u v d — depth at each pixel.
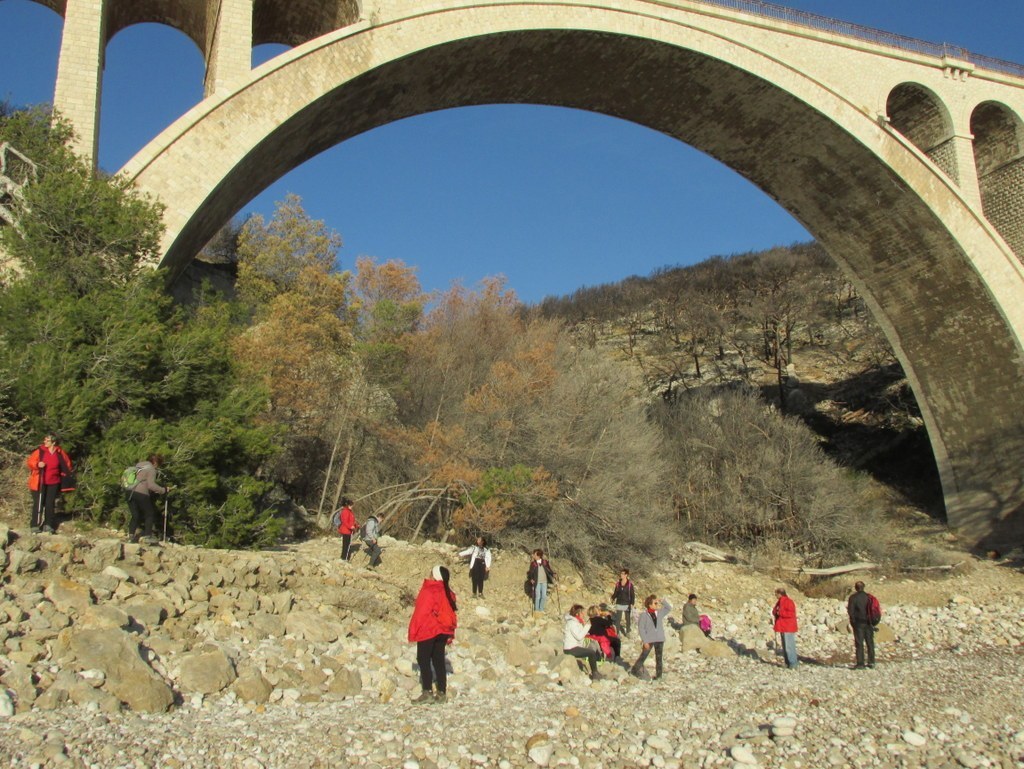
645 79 24.98
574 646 11.95
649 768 7.54
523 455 23.23
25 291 14.03
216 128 17.72
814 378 46.72
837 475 29.14
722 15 24.20
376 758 6.93
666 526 24.89
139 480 12.03
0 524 9.84
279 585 12.85
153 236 15.84
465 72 22.48
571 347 31.61
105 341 14.25
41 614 8.39
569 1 21.95
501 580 19.50
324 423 25.92
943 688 11.63
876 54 26.55
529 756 7.40
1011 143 29.55
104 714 7.11
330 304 28.84
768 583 24.45
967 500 30.97
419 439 23.38
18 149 16.45
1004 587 24.94
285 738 7.20
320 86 19.03
